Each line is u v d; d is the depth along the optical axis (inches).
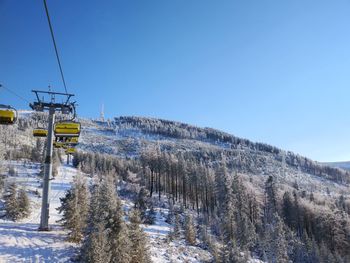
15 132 7239.2
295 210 3973.9
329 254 2746.1
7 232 1026.1
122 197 3193.9
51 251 909.2
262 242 2496.3
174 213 2940.5
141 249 1037.2
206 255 1718.8
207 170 4463.6
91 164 4904.0
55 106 1059.3
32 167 4237.2
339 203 5157.5
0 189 2091.5
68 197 1205.7
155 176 4606.3
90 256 789.2
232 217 2662.4
